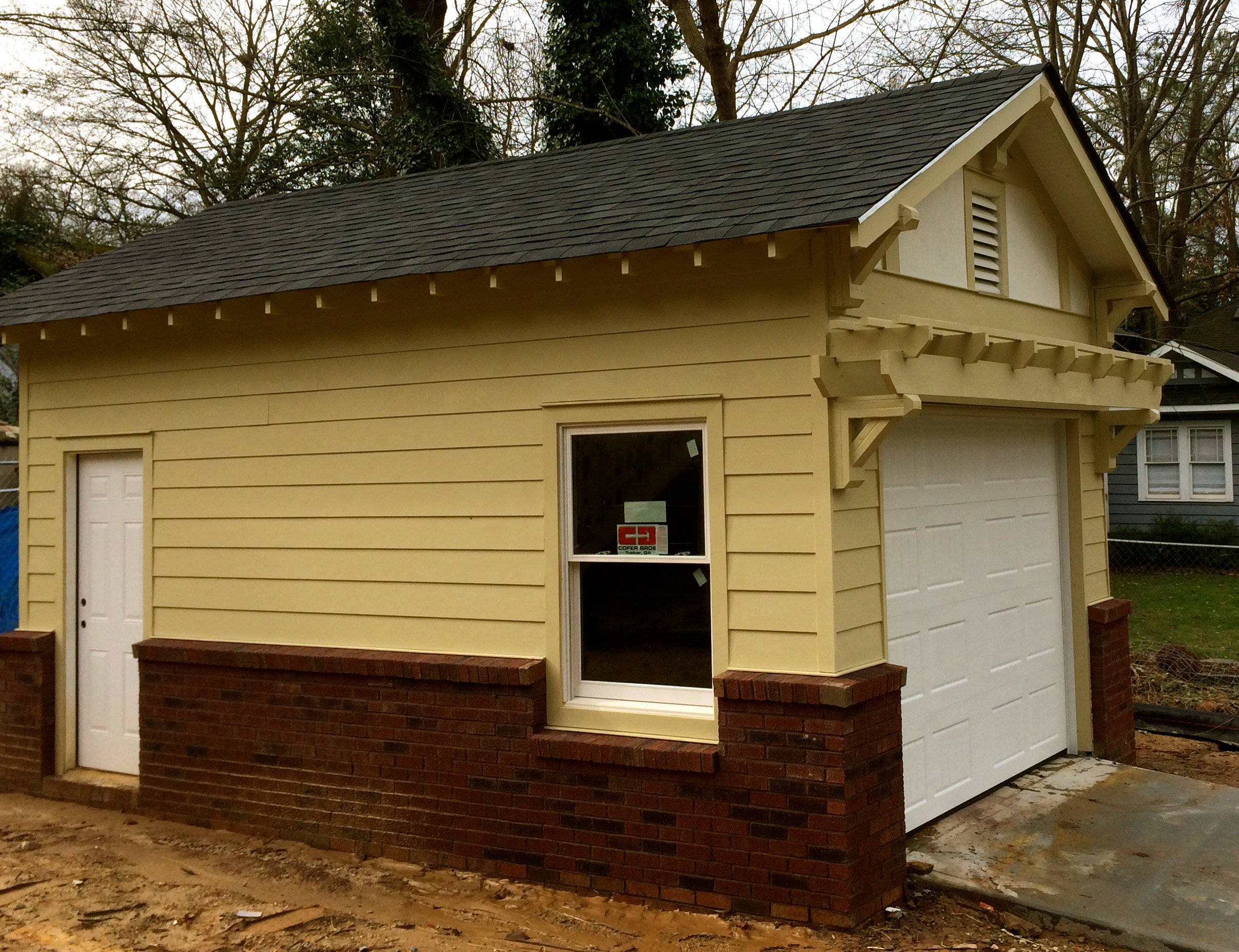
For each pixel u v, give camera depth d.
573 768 6.01
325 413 7.03
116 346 7.96
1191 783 7.48
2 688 8.51
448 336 6.60
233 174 21.67
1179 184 22.97
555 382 6.24
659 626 6.04
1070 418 8.27
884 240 5.34
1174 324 21.77
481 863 6.29
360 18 19.48
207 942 5.42
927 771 6.65
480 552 6.47
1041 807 6.98
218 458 7.47
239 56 21.27
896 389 5.12
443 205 7.76
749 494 5.66
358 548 6.90
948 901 5.73
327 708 6.86
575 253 5.68
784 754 5.42
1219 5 18.08
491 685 6.25
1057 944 5.35
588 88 18.08
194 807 7.42
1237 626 14.55
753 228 5.23
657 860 5.76
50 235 22.47
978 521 7.32
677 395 5.86
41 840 7.17
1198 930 5.25
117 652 8.20
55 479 8.32
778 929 5.37
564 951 5.27
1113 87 19.09
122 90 21.91
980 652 7.27
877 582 5.88
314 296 6.58
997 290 7.19
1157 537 20.73
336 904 5.93
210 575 7.49
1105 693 8.24
